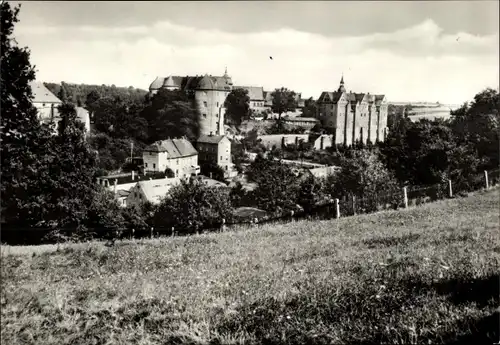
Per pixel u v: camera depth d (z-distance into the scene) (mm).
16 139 22703
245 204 65750
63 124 43406
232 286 8898
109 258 14336
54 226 37469
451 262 8719
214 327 6898
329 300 7328
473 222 15484
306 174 64938
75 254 15117
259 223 24828
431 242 11867
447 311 6371
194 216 46094
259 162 98312
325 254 12172
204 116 125750
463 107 42844
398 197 25781
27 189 36156
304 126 148375
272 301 7559
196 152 111875
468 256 9133
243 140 132125
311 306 7164
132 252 15172
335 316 6785
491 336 5484
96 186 41312
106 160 100375
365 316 6648
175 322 7258
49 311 8469
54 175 37594
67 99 124750
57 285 10320
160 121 119750
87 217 38812
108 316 7996
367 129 159375
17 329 7539
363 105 156000
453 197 25281
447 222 16125
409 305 6762
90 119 119500
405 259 9617
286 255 12469
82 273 12266
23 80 21312
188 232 34844
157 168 99562
